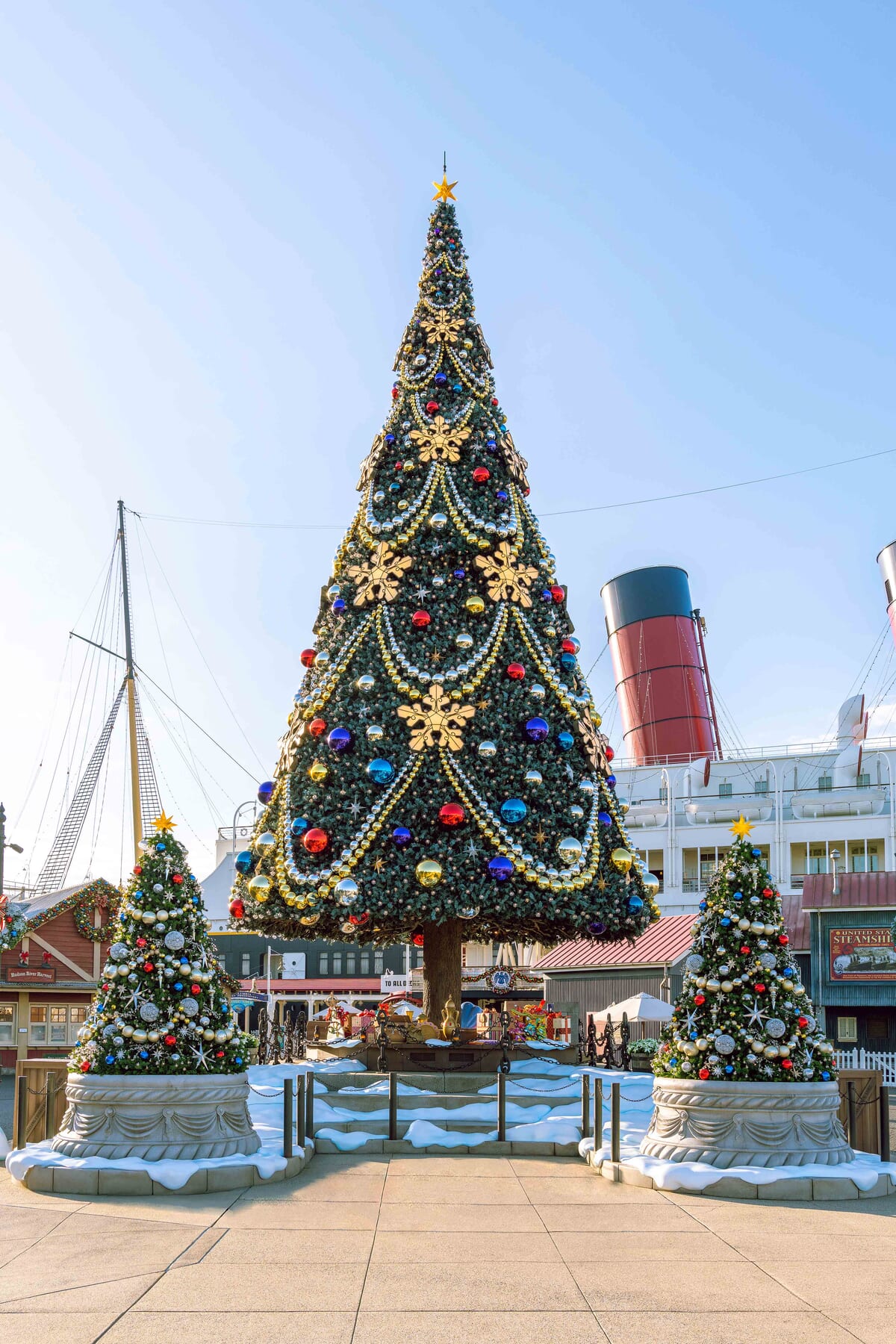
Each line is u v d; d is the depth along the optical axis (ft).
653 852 156.97
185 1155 36.96
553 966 129.29
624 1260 27.45
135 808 116.98
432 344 67.05
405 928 64.39
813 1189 35.19
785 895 142.41
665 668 180.75
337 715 57.31
